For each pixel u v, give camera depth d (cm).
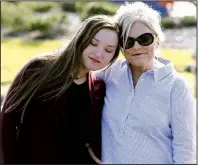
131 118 250
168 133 254
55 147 246
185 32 1092
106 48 243
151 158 249
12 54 927
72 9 1516
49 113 244
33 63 253
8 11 1386
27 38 1185
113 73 269
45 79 246
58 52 255
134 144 249
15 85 254
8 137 253
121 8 257
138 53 249
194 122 253
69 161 250
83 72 252
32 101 247
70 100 247
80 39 244
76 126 249
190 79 585
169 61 263
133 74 265
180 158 249
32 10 1514
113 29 244
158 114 248
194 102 254
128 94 255
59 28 1287
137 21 246
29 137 250
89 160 254
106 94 264
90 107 253
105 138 258
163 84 249
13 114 252
